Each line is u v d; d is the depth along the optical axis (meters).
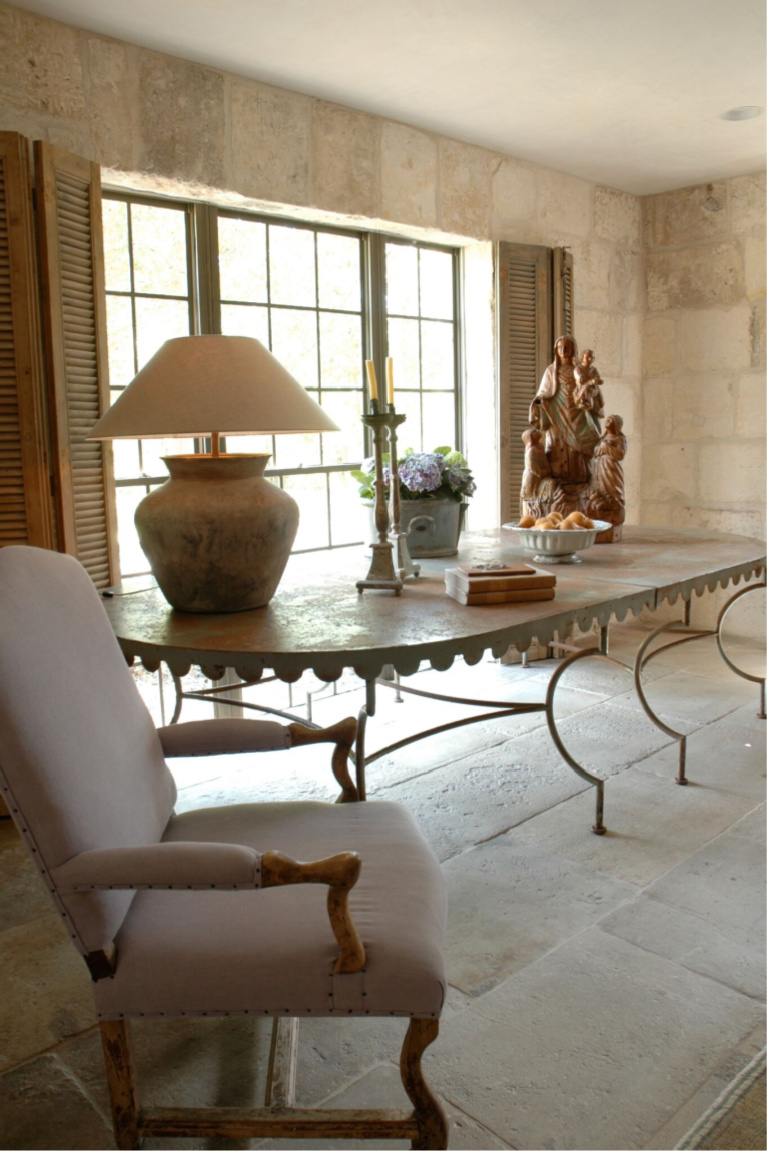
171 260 3.27
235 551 1.95
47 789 1.14
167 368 1.84
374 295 3.87
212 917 1.26
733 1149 1.40
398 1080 1.58
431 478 2.62
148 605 2.15
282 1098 1.43
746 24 2.77
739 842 2.45
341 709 3.68
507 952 1.95
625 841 2.46
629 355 4.86
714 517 4.78
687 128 3.74
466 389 4.32
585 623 2.07
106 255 3.09
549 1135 1.44
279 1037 1.58
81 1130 1.47
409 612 2.02
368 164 3.55
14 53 2.60
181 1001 1.16
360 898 1.29
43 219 2.56
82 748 1.26
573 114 3.56
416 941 1.20
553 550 2.65
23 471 2.61
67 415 2.68
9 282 2.53
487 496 4.30
